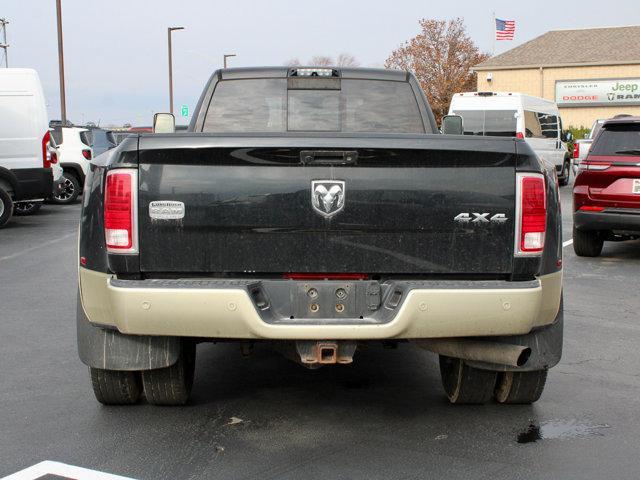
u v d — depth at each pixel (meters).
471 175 3.88
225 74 5.86
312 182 3.84
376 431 4.34
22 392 5.08
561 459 3.96
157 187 3.82
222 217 3.84
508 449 4.09
